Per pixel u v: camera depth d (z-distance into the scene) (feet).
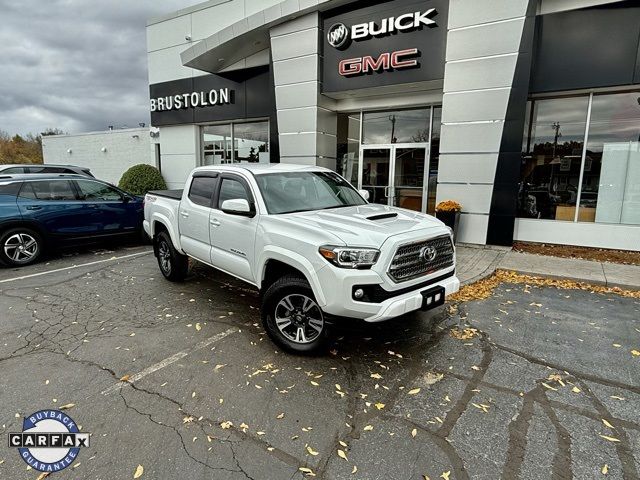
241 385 10.56
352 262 10.44
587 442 8.29
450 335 13.50
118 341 13.23
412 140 34.04
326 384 10.58
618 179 25.73
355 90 31.76
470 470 7.57
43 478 7.47
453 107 26.61
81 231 26.12
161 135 49.93
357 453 8.06
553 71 24.75
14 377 10.99
